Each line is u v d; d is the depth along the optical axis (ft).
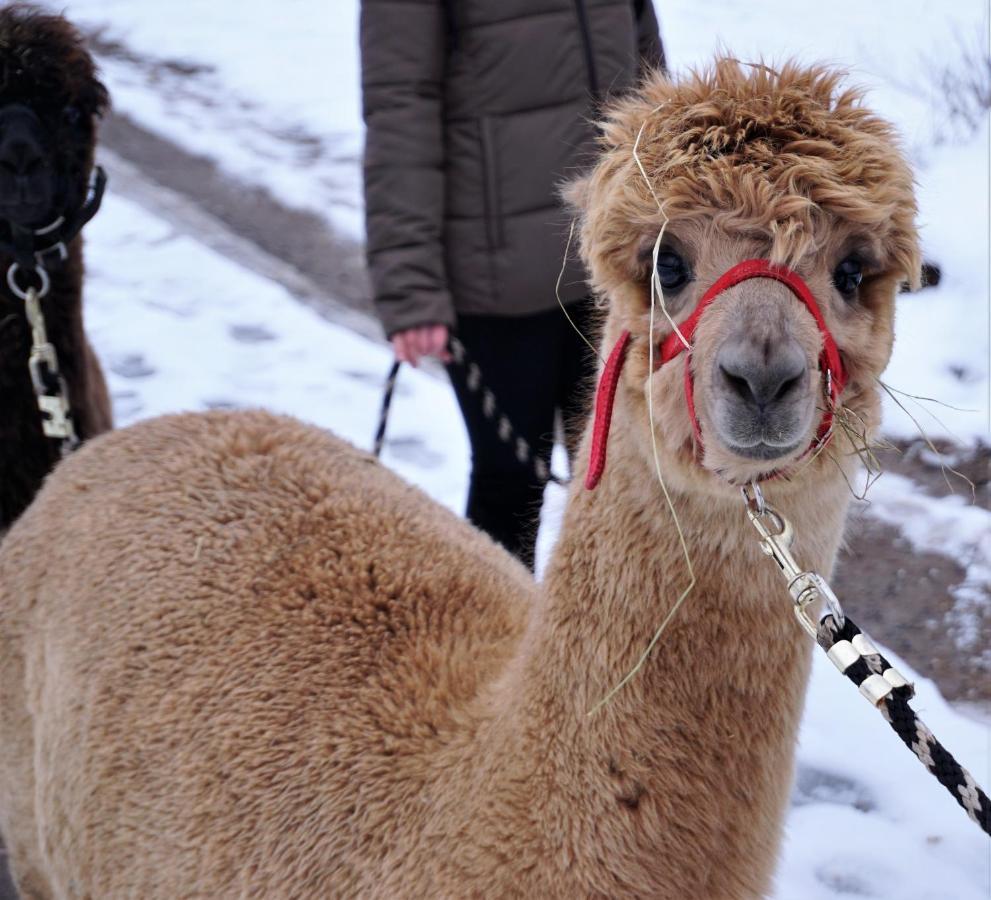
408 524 8.80
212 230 25.76
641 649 6.46
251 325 21.67
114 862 8.13
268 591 8.33
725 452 5.85
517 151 10.94
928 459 17.48
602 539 6.59
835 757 12.29
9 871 11.30
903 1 32.78
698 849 6.49
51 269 11.19
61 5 41.29
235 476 9.02
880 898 10.62
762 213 5.99
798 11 33.88
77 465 9.80
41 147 10.79
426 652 7.76
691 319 6.15
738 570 6.37
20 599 9.39
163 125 31.53
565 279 11.23
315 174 28.63
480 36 10.73
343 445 9.82
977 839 11.23
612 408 6.70
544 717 6.61
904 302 20.48
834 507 6.46
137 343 20.85
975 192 22.02
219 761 7.77
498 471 12.26
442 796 6.90
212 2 41.55
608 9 10.95
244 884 7.45
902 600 14.97
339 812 7.25
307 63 35.96
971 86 25.16
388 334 11.03
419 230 10.83
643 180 6.35
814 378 5.87
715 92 6.35
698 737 6.45
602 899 6.50
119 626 8.53
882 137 6.39
